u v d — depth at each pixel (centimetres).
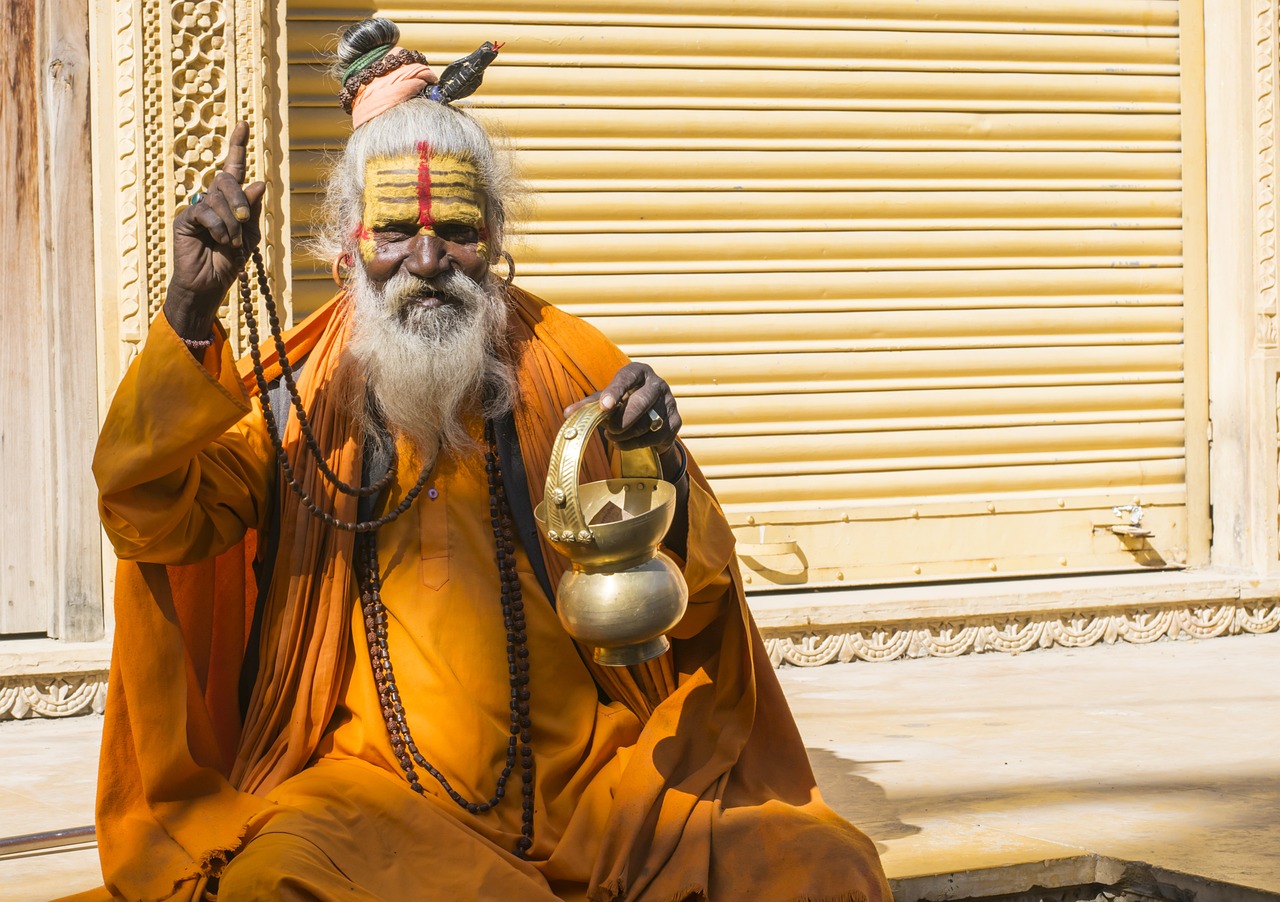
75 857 349
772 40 641
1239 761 430
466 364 279
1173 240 704
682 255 637
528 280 622
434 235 282
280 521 285
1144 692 553
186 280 251
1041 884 326
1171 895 317
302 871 232
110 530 258
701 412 640
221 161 544
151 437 248
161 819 263
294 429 289
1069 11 681
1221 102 699
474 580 281
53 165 543
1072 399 688
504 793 273
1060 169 684
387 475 284
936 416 670
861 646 636
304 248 582
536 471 288
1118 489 699
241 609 294
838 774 418
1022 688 566
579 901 266
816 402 653
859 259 657
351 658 281
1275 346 698
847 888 261
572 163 621
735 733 293
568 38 618
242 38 543
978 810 374
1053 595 657
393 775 271
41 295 555
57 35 543
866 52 654
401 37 598
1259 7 691
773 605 623
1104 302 693
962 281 671
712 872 269
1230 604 695
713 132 637
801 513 651
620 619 258
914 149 663
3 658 527
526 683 279
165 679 266
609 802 280
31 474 559
